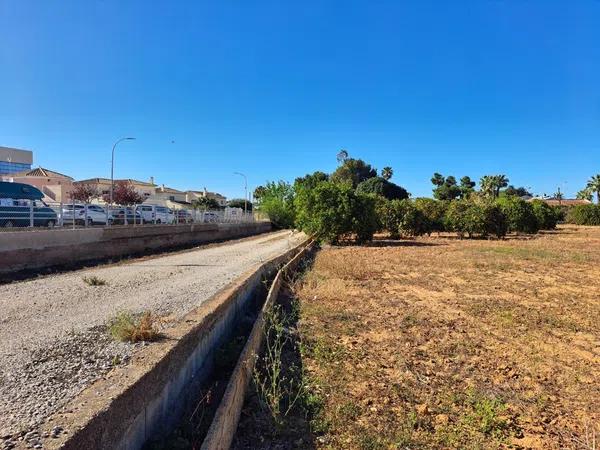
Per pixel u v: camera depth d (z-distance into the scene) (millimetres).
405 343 8273
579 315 10648
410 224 37406
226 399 4668
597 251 26031
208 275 12820
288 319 9734
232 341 7293
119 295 9320
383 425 5129
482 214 36875
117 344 5371
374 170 108938
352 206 30328
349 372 6699
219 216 46500
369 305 11500
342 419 5207
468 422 5227
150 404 4215
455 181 115688
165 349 4887
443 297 12773
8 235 13109
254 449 4586
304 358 7348
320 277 15875
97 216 25578
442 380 6562
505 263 20359
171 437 4195
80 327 6477
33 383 4207
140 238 22328
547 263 20656
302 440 4766
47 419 3311
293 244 28688
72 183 68000
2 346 5496
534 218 43312
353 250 26797
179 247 26406
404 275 16891
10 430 3197
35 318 7156
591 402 5914
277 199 66812
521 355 7711
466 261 21078
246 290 10531
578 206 70812
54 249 15148
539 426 5238
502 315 10508
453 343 8281
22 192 26703
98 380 4137
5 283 11352
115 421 3531
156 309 7680
